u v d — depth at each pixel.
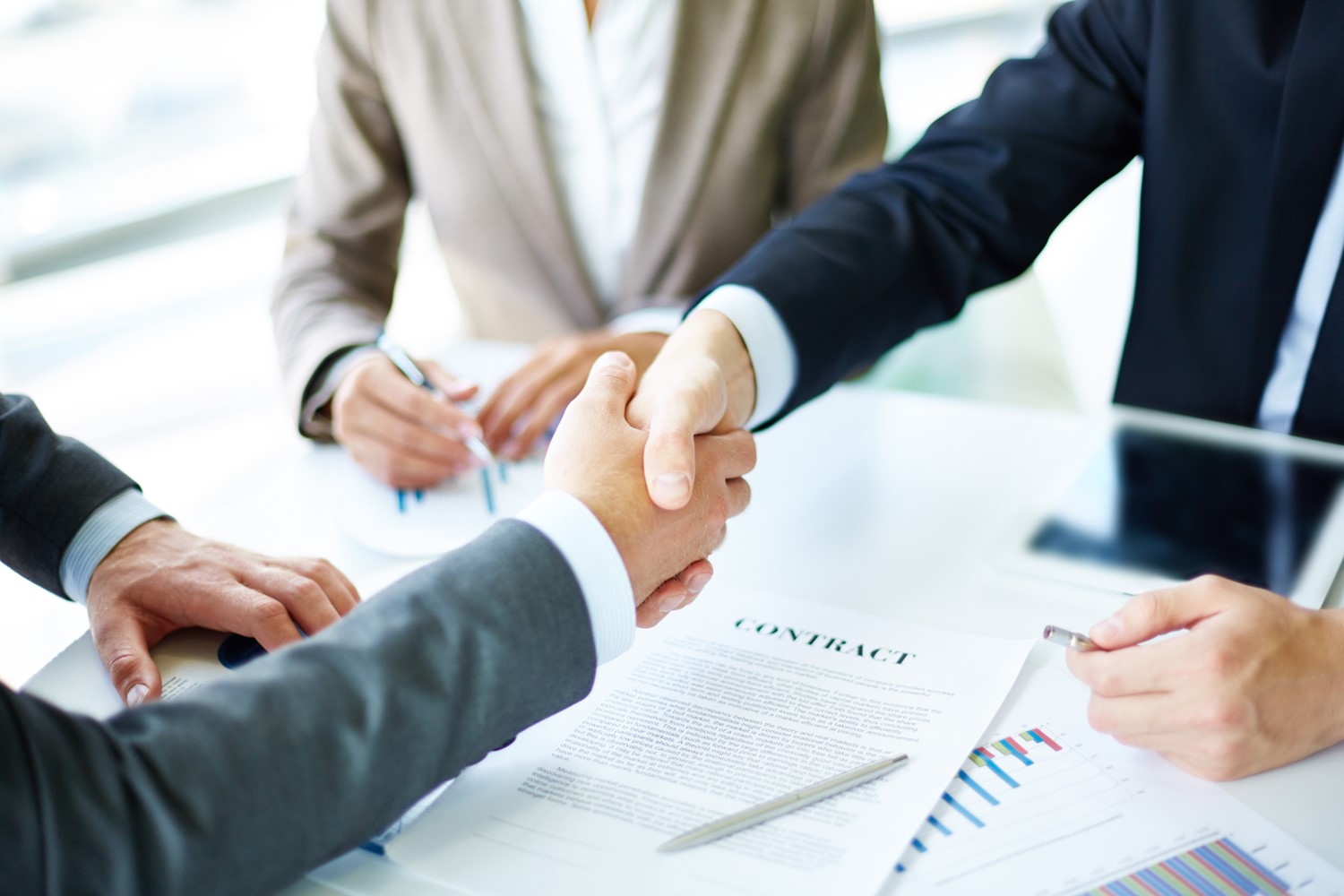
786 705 0.63
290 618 0.72
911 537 0.82
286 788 0.49
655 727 0.62
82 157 2.45
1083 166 0.97
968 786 0.57
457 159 1.39
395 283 1.46
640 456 0.66
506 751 0.61
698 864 0.52
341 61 1.37
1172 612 0.59
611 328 1.26
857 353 0.92
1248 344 0.93
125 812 0.47
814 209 0.98
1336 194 0.86
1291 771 0.57
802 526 0.85
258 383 2.44
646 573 0.63
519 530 0.60
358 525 0.89
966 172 0.96
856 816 0.55
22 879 0.46
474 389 1.06
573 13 1.30
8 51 2.30
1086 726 0.61
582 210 1.43
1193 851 0.52
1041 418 0.99
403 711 0.52
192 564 0.76
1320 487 0.83
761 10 1.30
